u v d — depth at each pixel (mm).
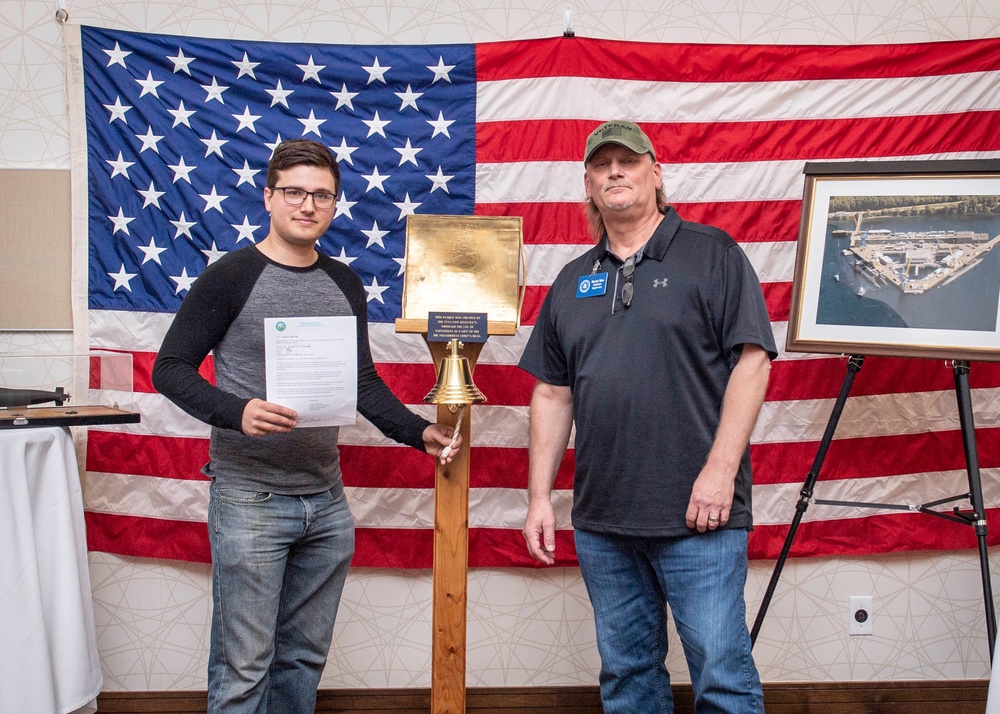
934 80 2391
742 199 2420
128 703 2492
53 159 2449
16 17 2428
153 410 2436
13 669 1876
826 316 2094
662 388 1732
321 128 2426
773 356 1745
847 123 2406
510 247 1925
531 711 2514
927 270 2033
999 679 1801
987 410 2453
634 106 2418
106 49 2398
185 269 2426
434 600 1925
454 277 1907
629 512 1749
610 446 1771
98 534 2457
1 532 1866
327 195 1770
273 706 1959
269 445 1766
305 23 2457
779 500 2457
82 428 2445
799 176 2412
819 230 2105
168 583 2492
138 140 2406
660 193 1962
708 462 1678
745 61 2410
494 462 2459
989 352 1977
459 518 1911
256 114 2418
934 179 2033
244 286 1750
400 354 2451
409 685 2523
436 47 2416
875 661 2535
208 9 2449
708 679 1669
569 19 2414
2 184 2445
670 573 1751
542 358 1997
